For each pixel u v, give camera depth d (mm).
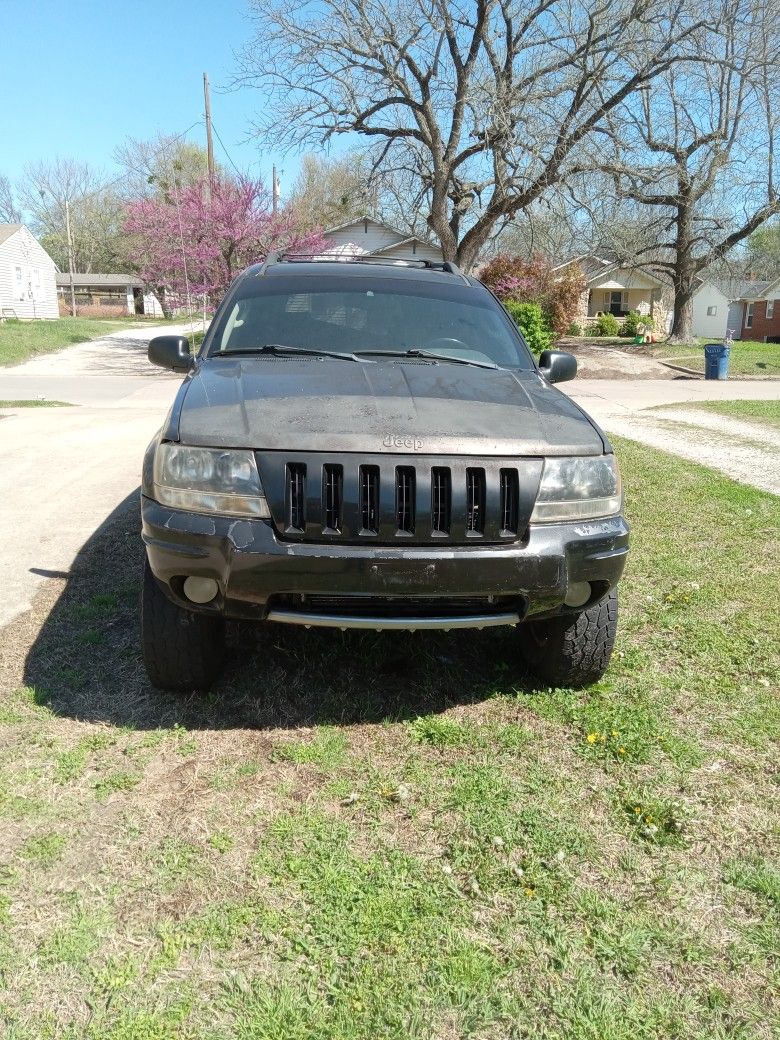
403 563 2738
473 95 21344
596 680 3547
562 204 23516
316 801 2742
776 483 8141
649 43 20797
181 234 26766
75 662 3697
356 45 22031
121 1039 1854
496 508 2840
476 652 3895
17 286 49562
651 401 16766
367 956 2104
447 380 3387
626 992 2021
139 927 2180
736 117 25656
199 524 2779
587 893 2342
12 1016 1900
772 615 4449
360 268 4535
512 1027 1916
